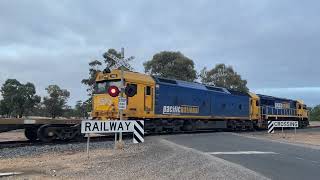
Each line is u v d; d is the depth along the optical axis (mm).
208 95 38219
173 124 33719
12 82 65500
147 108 30594
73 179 12305
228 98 41469
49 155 18281
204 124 37750
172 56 69688
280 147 23625
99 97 29078
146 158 17062
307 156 19234
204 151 20188
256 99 47156
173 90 33469
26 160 16625
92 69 56000
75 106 69875
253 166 15195
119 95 23016
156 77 32469
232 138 29391
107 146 21953
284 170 14367
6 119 21812
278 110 53125
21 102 65188
